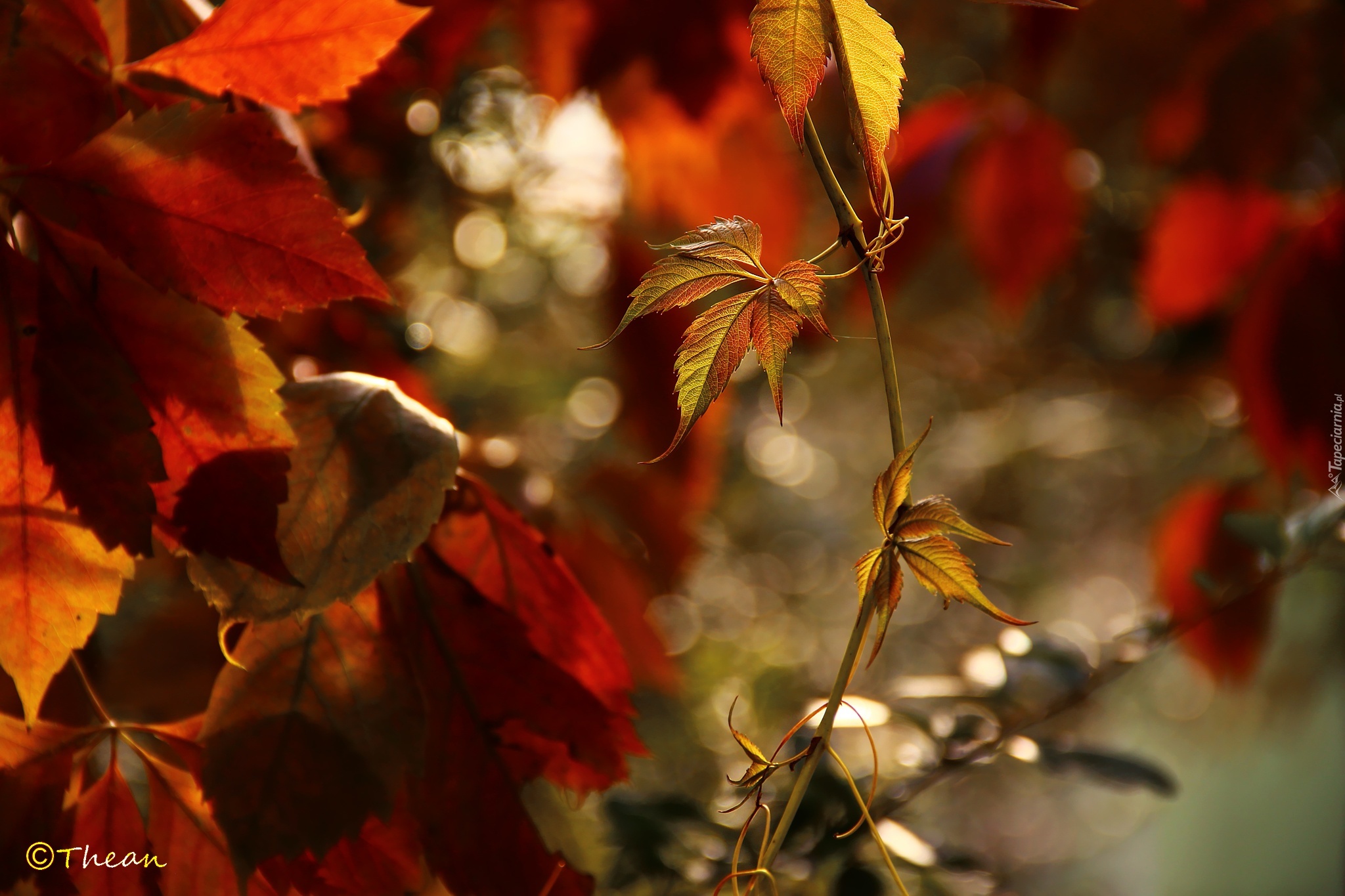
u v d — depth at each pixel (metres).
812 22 0.84
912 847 1.15
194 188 0.86
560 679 0.93
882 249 0.85
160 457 0.86
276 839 0.87
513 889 0.91
